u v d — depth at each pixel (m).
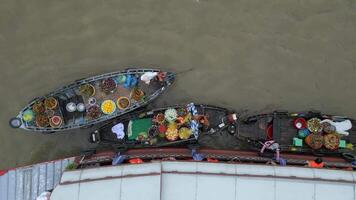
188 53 16.69
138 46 16.70
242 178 14.08
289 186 14.06
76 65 16.67
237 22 16.75
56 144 16.55
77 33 16.73
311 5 16.72
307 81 16.72
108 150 16.25
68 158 16.02
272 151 15.93
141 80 15.95
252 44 16.73
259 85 16.69
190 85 16.62
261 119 16.09
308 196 14.01
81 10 16.75
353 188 14.12
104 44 16.70
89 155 15.96
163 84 16.12
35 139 16.58
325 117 16.02
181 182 14.04
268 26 16.70
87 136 16.47
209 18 16.72
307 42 16.73
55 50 16.70
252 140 16.08
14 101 16.61
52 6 16.77
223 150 16.09
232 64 16.70
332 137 15.77
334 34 16.70
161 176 13.97
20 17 16.72
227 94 16.62
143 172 14.00
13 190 16.02
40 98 15.76
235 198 13.95
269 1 16.70
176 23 16.72
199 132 16.12
